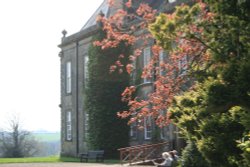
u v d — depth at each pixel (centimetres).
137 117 1481
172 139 2670
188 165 1505
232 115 891
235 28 893
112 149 3228
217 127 946
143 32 1975
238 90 863
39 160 3188
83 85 3734
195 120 993
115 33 1514
